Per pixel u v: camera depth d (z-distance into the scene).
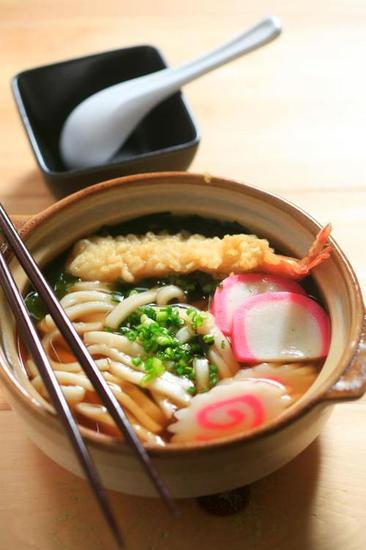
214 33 0.65
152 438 0.41
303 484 0.43
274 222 0.46
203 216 0.48
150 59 0.59
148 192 0.47
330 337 0.44
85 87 0.59
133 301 0.46
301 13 0.67
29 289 0.46
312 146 0.58
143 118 0.57
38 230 0.45
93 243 0.47
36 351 0.39
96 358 0.44
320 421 0.41
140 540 0.42
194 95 0.61
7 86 0.61
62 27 0.66
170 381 0.43
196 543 0.42
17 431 0.45
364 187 0.55
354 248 0.52
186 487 0.40
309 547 0.42
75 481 0.43
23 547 0.42
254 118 0.60
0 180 0.56
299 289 0.46
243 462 0.39
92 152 0.56
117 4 0.67
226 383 0.43
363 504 0.43
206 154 0.57
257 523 0.42
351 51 0.64
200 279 0.47
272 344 0.44
